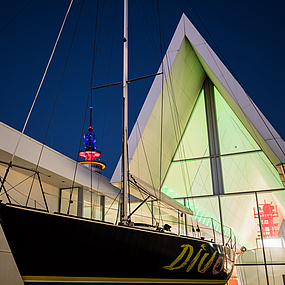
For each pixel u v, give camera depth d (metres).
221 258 10.84
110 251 7.20
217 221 18.03
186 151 20.23
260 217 17.47
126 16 11.09
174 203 11.17
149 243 7.95
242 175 18.70
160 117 16.59
